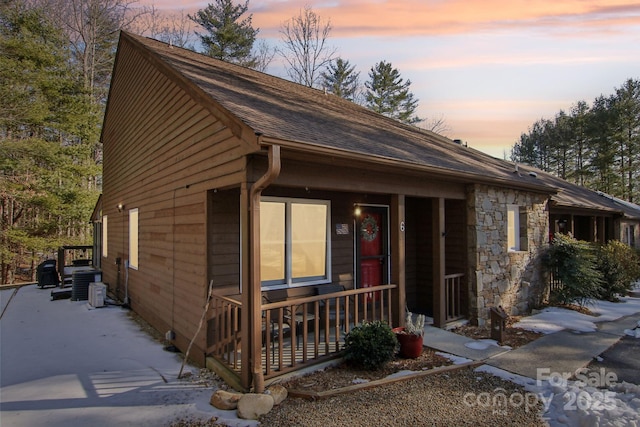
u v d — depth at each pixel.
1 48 15.22
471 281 6.94
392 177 5.61
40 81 15.92
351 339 4.73
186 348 5.59
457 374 4.58
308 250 6.30
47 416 3.70
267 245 5.80
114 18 21.84
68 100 16.94
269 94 6.89
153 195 7.47
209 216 5.12
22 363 5.22
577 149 33.38
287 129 4.35
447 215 7.38
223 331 4.81
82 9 20.73
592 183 30.94
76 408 3.86
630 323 7.11
